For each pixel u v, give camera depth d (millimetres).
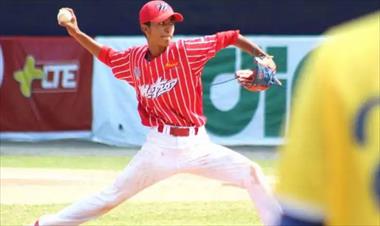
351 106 6238
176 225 28422
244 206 31734
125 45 50469
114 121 52000
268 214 20828
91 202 21875
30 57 52219
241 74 22062
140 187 21922
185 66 20984
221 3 57969
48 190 35500
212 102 51062
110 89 51969
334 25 57906
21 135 52531
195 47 21047
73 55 52156
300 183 6473
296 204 6504
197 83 21312
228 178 21484
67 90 52438
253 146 51125
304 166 6449
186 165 21391
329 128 6336
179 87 21062
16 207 31562
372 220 6285
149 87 21266
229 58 50625
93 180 38312
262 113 51094
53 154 47656
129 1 57844
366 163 6242
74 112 52500
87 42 22328
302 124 6465
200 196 33812
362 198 6309
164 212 30578
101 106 52156
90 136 52719
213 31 58188
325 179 6406
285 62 50750
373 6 57781
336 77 6281
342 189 6367
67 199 33438
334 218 6434
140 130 51562
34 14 57875
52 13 57969
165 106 21250
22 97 52469
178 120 21219
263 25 58125
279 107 51094
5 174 39906
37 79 52281
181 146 21281
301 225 6531
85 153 48250
